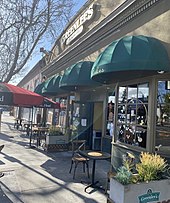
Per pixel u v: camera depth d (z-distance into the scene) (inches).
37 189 237.5
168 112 253.4
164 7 253.1
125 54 232.7
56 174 292.2
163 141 250.1
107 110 412.8
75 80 372.2
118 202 164.2
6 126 946.1
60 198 217.6
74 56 534.9
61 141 448.1
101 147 420.2
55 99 675.4
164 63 227.9
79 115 482.3
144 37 247.3
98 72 255.1
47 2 525.0
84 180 271.7
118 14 337.1
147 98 268.1
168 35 243.3
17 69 544.7
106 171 317.4
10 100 269.0
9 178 266.4
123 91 316.8
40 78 900.0
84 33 483.5
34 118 940.6
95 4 437.1
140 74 261.1
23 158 372.8
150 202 167.9
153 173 175.2
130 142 288.7
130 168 202.4
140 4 289.6
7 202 202.4
